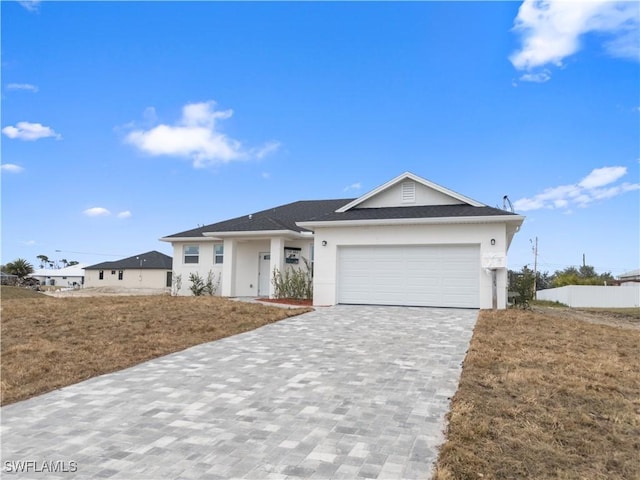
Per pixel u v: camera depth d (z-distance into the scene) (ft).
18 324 37.37
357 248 55.01
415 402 19.69
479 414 17.83
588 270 197.16
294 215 77.92
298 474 13.26
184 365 27.07
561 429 16.65
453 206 56.49
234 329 37.96
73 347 30.78
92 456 14.78
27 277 202.59
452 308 50.24
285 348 31.14
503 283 49.49
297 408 19.17
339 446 15.23
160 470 13.66
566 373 24.06
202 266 76.89
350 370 25.12
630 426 17.15
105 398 21.17
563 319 45.47
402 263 53.21
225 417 18.25
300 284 61.52
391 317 43.52
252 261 71.92
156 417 18.42
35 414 19.13
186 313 43.24
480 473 13.25
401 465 13.76
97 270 148.77
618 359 28.07
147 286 142.20
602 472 13.60
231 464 13.99
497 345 30.58
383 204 60.03
